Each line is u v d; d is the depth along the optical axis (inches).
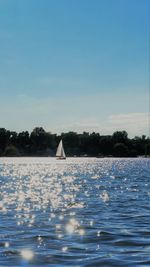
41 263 671.1
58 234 938.1
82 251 761.6
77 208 1441.9
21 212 1331.2
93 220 1159.6
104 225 1069.8
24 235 922.7
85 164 7042.3
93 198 1812.3
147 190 2217.0
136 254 733.9
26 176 3722.9
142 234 936.3
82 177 3543.3
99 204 1572.3
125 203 1603.1
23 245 814.5
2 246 803.4
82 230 991.6
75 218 1197.7
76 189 2314.2
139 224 1083.9
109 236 911.7
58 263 671.8
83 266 653.3
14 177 3555.6
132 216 1237.1
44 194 2012.8
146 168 5359.3
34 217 1216.2
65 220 1157.1
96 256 719.1
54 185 2637.8
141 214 1279.5
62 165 6604.3
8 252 749.9
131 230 989.8
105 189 2301.9
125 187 2421.3
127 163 7490.2
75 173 4274.1
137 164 6909.5
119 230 991.0
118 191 2169.0
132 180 3058.6
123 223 1102.4
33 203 1605.6
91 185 2608.3
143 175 3769.7
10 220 1152.2
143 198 1800.0
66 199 1769.2
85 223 1104.2
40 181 3038.9
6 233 946.1
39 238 888.3
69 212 1332.4
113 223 1102.4
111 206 1501.0
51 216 1239.5
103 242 848.9
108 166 6092.5
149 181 2928.2
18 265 656.4
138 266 650.2
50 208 1445.6
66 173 4271.7
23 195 1950.1
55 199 1769.2
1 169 5172.2
